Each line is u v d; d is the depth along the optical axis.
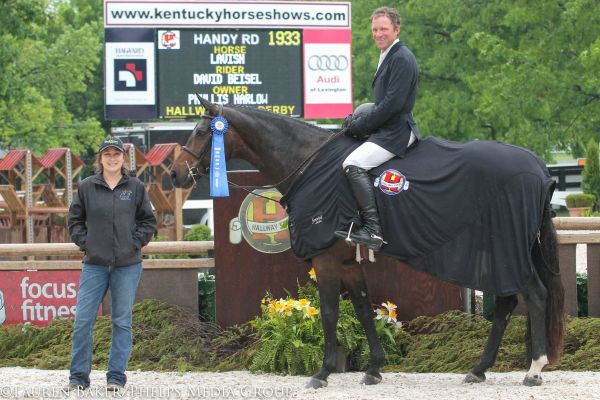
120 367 9.24
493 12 35.03
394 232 9.17
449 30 39.72
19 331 12.02
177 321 11.88
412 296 11.77
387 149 9.23
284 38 22.19
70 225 9.27
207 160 9.93
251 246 11.99
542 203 9.12
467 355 10.83
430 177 9.13
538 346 9.20
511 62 32.00
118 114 21.70
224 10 22.02
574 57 31.25
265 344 10.80
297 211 9.52
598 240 11.88
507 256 8.98
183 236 21.78
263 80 22.19
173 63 21.81
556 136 32.12
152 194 21.88
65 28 46.94
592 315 11.97
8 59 29.00
